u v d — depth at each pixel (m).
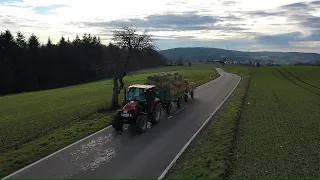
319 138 17.17
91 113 24.25
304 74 79.81
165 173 12.28
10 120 22.52
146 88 20.19
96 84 63.81
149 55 28.03
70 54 97.38
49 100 35.81
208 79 63.59
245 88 44.50
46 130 19.08
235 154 14.47
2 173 12.25
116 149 15.37
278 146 15.64
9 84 77.12
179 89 27.50
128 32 26.38
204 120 22.20
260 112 24.88
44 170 12.53
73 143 16.36
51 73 90.12
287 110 25.84
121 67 26.58
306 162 13.37
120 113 18.83
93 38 111.12
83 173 12.24
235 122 20.81
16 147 15.68
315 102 30.81
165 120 22.30
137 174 12.19
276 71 90.19
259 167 12.77
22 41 90.50
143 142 16.64
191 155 14.45
